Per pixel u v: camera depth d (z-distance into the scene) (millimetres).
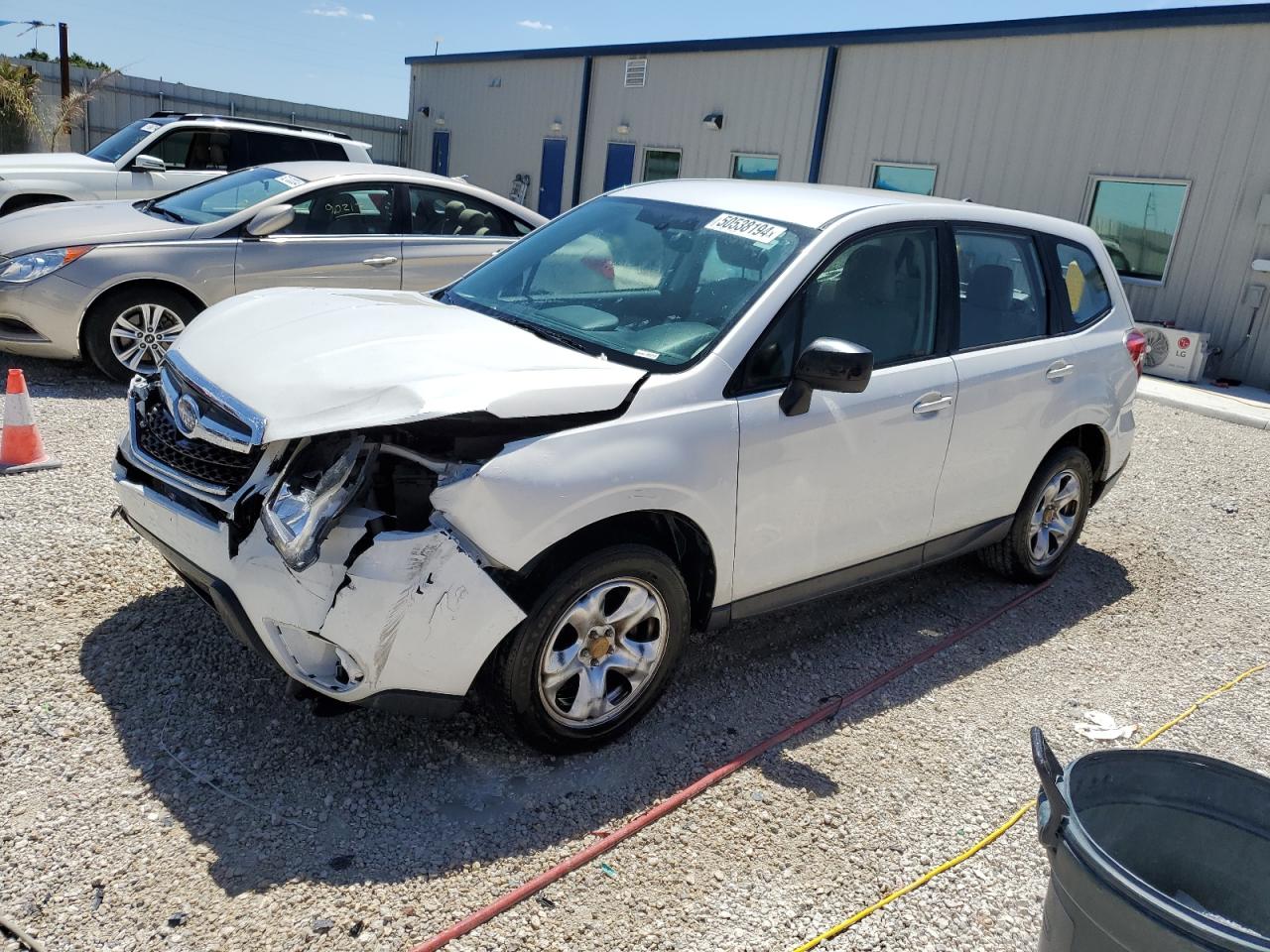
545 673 3068
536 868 2750
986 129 14516
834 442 3672
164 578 4109
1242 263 12094
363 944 2426
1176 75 12453
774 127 17719
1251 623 5023
